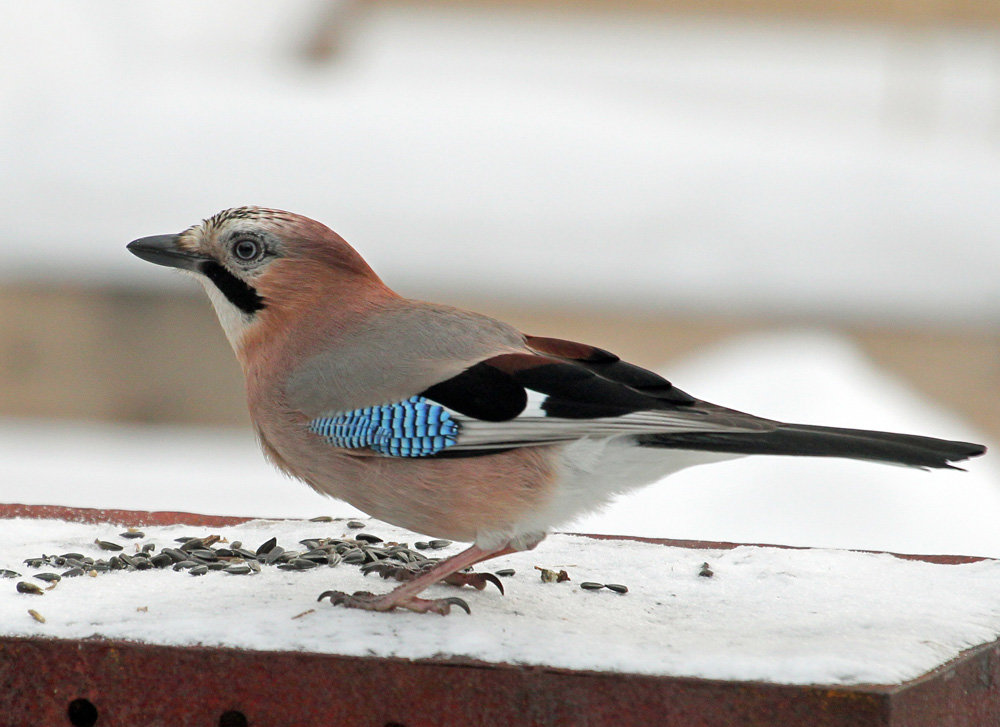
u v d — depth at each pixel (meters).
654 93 21.77
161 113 19.36
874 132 21.03
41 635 5.24
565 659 5.09
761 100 21.67
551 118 20.00
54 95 19.55
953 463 5.94
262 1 24.02
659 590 6.32
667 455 5.91
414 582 5.88
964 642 5.48
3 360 15.95
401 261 17.16
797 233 17.45
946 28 22.44
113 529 7.34
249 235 6.47
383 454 6.02
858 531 10.36
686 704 4.89
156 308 15.89
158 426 15.95
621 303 17.22
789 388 12.93
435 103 20.59
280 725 5.14
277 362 6.42
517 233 17.34
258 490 13.15
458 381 5.94
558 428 5.81
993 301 16.66
